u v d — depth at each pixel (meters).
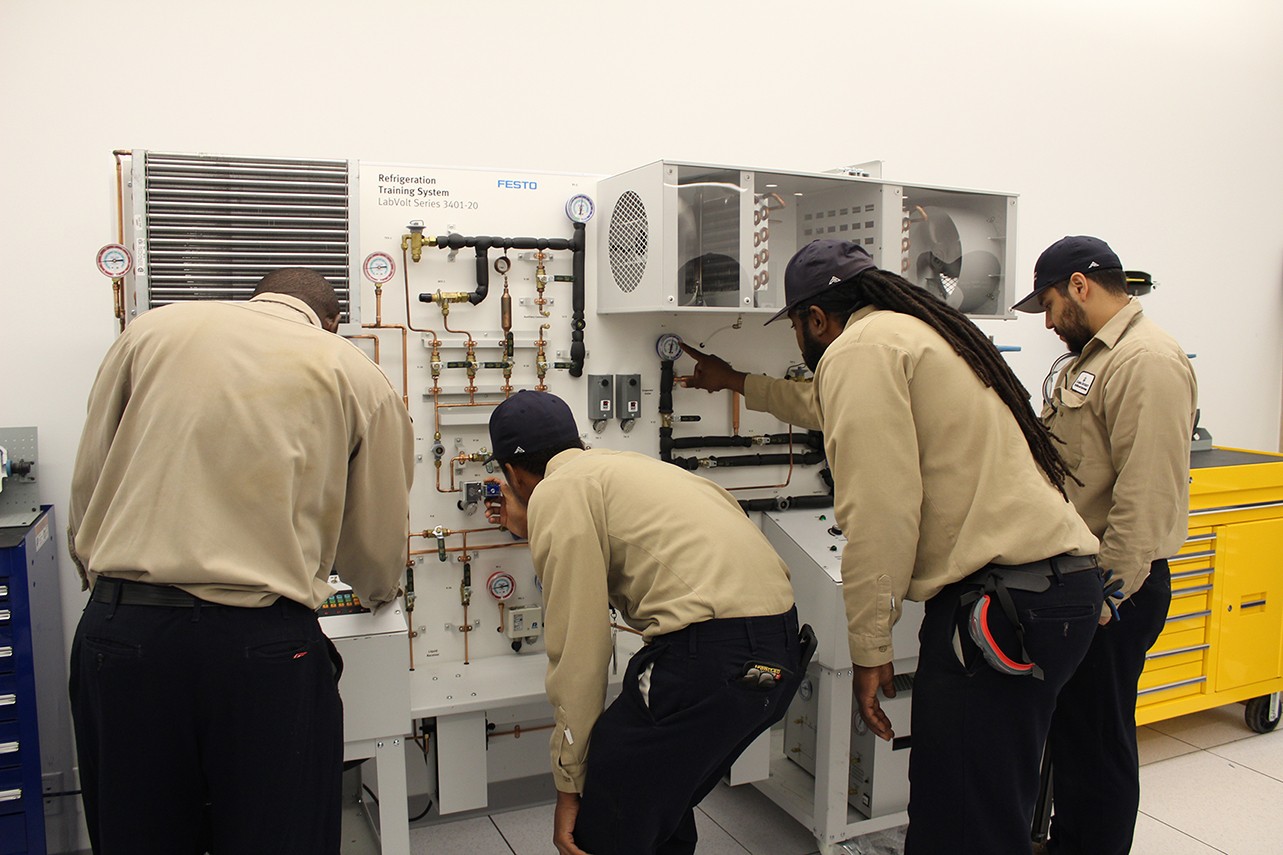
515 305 2.27
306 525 1.45
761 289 2.26
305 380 1.44
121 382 1.46
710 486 1.80
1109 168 3.67
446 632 2.29
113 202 2.22
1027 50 3.46
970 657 1.54
